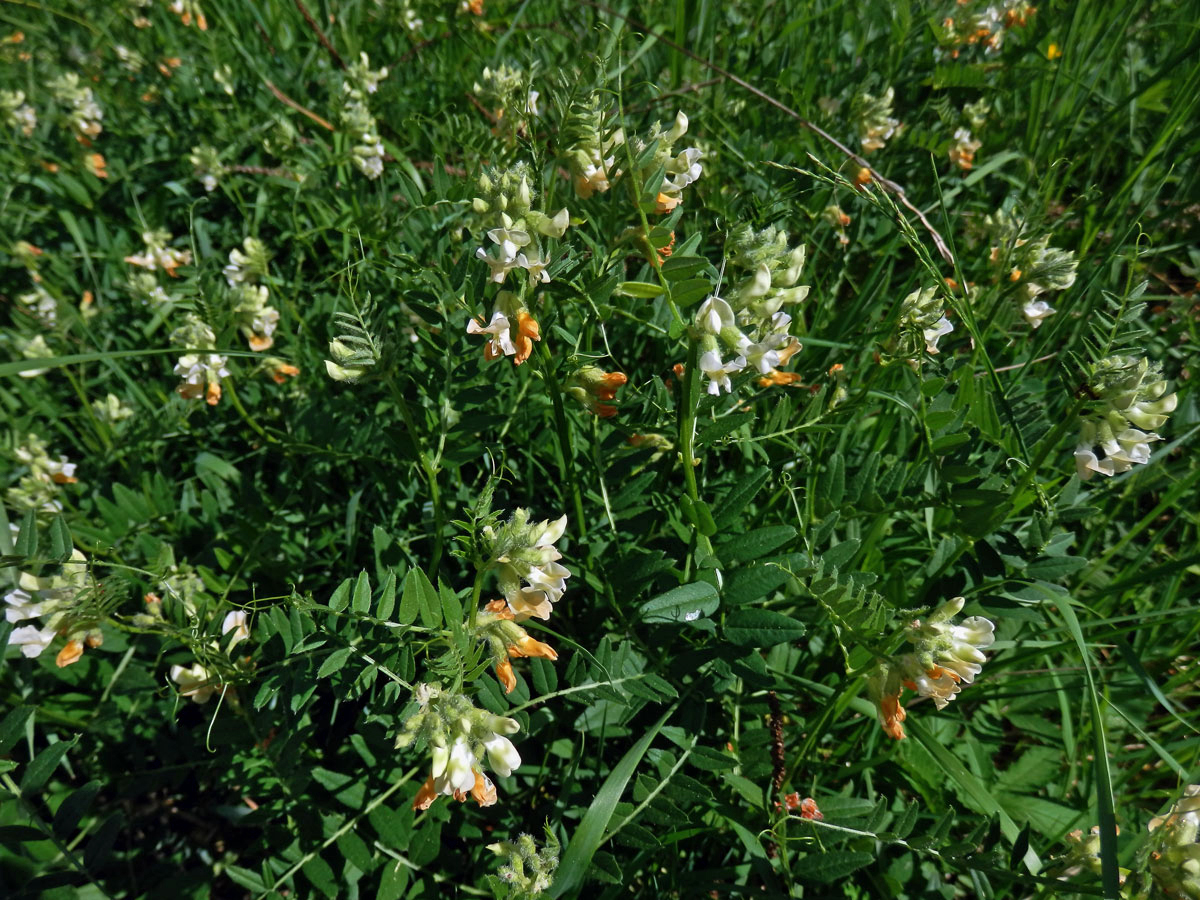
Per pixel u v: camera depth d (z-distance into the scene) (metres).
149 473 0.40
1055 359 0.42
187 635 0.27
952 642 0.24
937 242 0.36
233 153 0.53
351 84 0.52
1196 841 0.22
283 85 0.59
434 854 0.27
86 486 0.40
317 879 0.26
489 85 0.43
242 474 0.40
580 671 0.27
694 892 0.27
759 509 0.36
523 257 0.26
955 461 0.30
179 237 0.55
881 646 0.25
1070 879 0.24
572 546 0.34
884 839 0.26
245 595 0.35
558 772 0.31
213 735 0.28
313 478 0.39
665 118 0.52
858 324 0.42
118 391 0.46
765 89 0.54
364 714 0.28
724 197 0.44
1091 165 0.51
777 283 0.28
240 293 0.38
